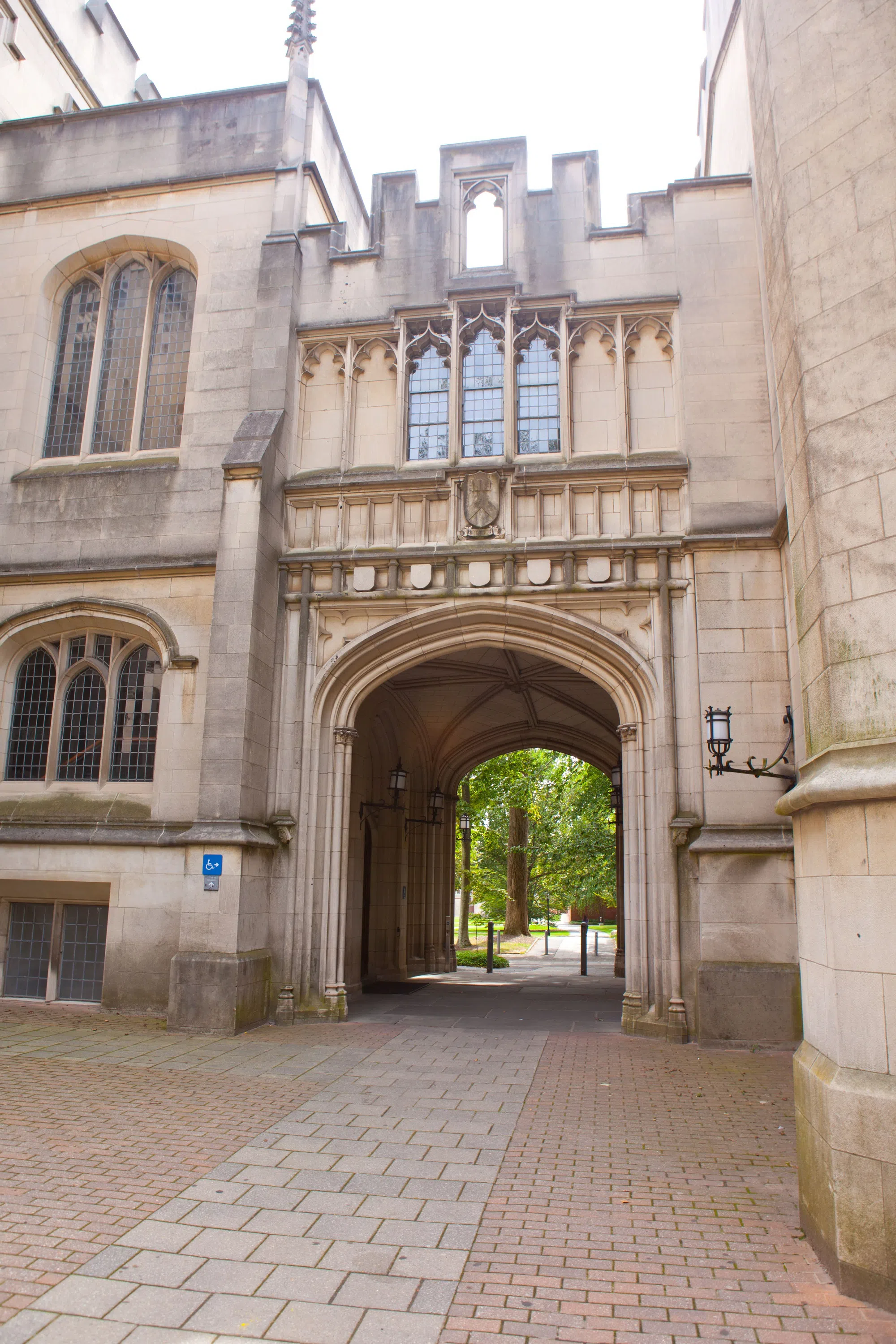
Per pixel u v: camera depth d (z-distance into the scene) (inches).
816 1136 170.4
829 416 190.1
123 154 536.4
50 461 513.0
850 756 171.6
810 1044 187.5
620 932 692.1
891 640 170.7
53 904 454.0
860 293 188.5
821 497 188.2
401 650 443.8
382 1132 242.7
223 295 499.5
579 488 434.0
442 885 760.3
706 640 405.7
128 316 530.0
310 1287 154.3
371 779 662.5
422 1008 480.4
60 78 674.2
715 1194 199.5
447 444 463.2
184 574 462.9
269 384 470.9
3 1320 141.1
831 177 199.0
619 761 767.1
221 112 527.8
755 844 379.6
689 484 422.6
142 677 472.7
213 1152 222.7
